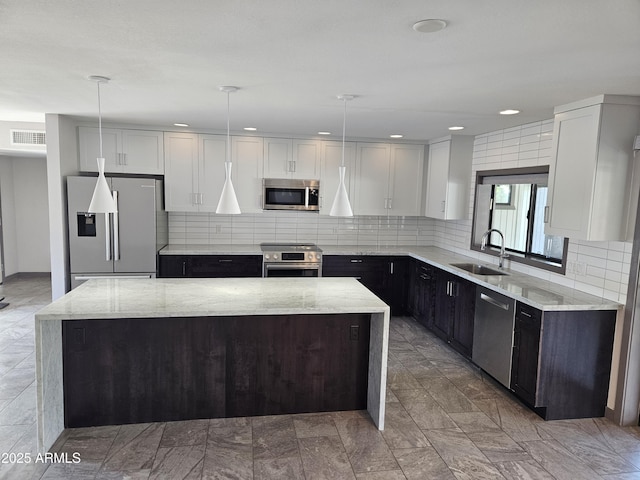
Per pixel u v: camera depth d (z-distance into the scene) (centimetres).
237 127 481
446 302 447
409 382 367
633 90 271
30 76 272
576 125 308
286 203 532
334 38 196
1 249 675
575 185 308
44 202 718
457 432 291
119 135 483
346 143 539
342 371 316
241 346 299
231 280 353
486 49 206
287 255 515
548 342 301
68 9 169
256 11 168
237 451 262
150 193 465
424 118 397
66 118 446
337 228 588
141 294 297
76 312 249
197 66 245
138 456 254
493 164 467
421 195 568
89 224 454
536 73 243
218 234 559
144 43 207
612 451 273
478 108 344
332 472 245
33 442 265
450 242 561
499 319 352
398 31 186
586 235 297
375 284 543
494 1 154
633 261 292
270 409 309
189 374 295
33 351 405
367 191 552
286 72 254
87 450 258
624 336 301
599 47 198
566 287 354
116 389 286
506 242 465
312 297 303
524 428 299
